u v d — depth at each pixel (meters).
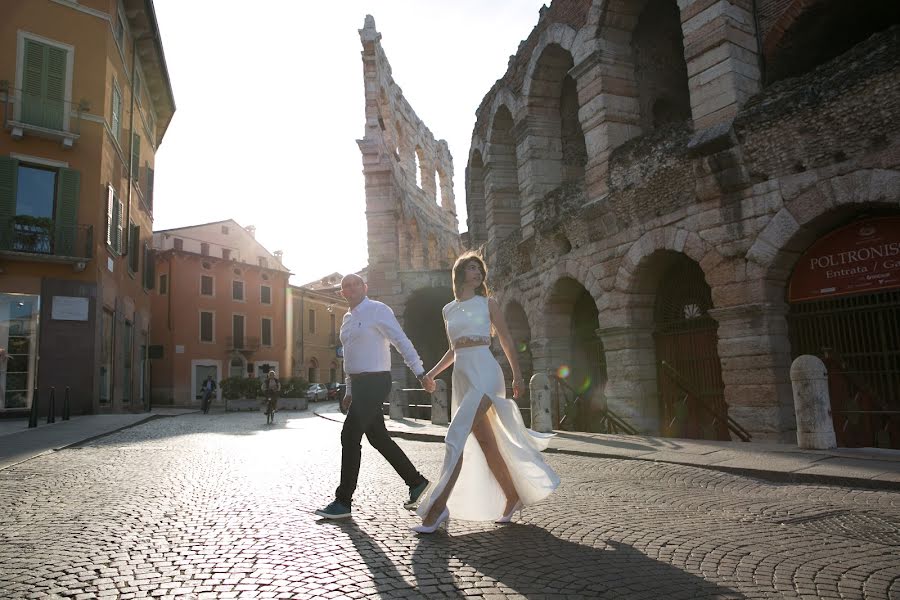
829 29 11.09
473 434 4.17
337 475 6.62
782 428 9.60
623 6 13.79
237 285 47.09
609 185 13.33
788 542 3.73
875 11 10.80
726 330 10.51
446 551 3.52
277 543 3.68
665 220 11.87
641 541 3.76
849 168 8.89
